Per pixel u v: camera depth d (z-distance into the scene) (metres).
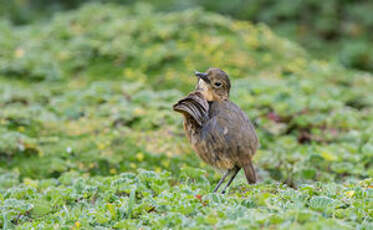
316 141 13.07
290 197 7.67
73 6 24.22
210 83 9.04
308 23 23.17
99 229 7.23
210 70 9.15
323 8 23.19
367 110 15.03
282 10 23.36
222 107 8.83
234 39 18.16
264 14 23.56
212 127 8.60
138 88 15.06
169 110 13.64
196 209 7.29
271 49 18.25
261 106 14.07
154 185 8.75
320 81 16.88
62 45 18.38
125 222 7.18
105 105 13.78
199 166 11.48
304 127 13.50
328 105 14.17
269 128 13.12
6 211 8.10
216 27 18.62
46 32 19.42
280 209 6.86
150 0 23.80
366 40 22.50
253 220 6.46
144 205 7.73
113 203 8.19
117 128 12.95
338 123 13.50
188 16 18.92
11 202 8.34
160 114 13.14
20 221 8.19
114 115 13.21
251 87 15.12
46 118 13.23
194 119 8.66
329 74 17.42
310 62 18.72
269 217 6.50
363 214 7.16
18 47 18.41
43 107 14.23
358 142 12.74
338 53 22.03
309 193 7.97
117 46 17.59
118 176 9.39
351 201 7.56
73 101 14.20
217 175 10.37
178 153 11.88
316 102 14.15
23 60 17.09
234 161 8.65
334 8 23.27
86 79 16.73
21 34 19.53
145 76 16.58
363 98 16.02
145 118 13.06
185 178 9.94
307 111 14.02
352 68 21.62
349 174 11.09
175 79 16.36
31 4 24.08
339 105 14.24
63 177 10.45
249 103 13.97
